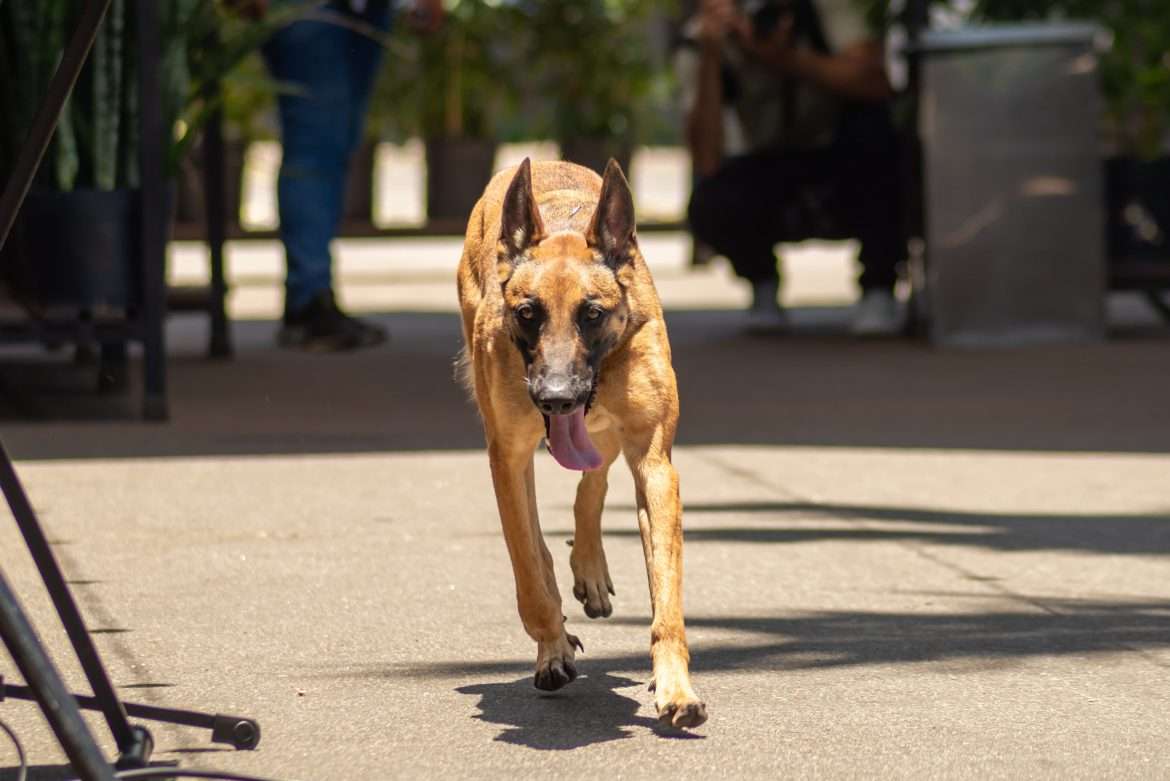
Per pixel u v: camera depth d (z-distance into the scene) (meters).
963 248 12.59
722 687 4.95
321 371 11.57
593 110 19.44
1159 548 6.77
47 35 9.28
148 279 9.36
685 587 6.13
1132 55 14.22
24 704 4.74
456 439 9.12
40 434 9.14
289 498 7.58
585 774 4.20
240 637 5.43
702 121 12.96
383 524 7.07
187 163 12.63
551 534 6.93
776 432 9.38
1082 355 12.12
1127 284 12.91
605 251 4.72
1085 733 4.54
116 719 3.99
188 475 8.08
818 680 5.02
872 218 12.91
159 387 9.49
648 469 4.74
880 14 12.80
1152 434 9.25
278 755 4.34
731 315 15.07
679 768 4.25
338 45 12.39
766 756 4.34
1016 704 4.79
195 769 4.21
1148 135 14.84
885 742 4.45
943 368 11.63
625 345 4.75
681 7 17.42
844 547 6.76
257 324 14.65
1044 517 7.32
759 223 13.11
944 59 12.43
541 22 18.86
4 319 9.30
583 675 5.11
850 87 12.47
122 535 6.83
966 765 4.28
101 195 9.22
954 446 8.97
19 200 3.74
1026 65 12.47
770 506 7.52
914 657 5.27
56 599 3.93
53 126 3.72
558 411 4.50
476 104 18.67
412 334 13.78
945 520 7.27
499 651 5.32
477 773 4.20
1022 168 12.53
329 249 12.82
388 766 4.26
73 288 9.24
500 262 4.80
